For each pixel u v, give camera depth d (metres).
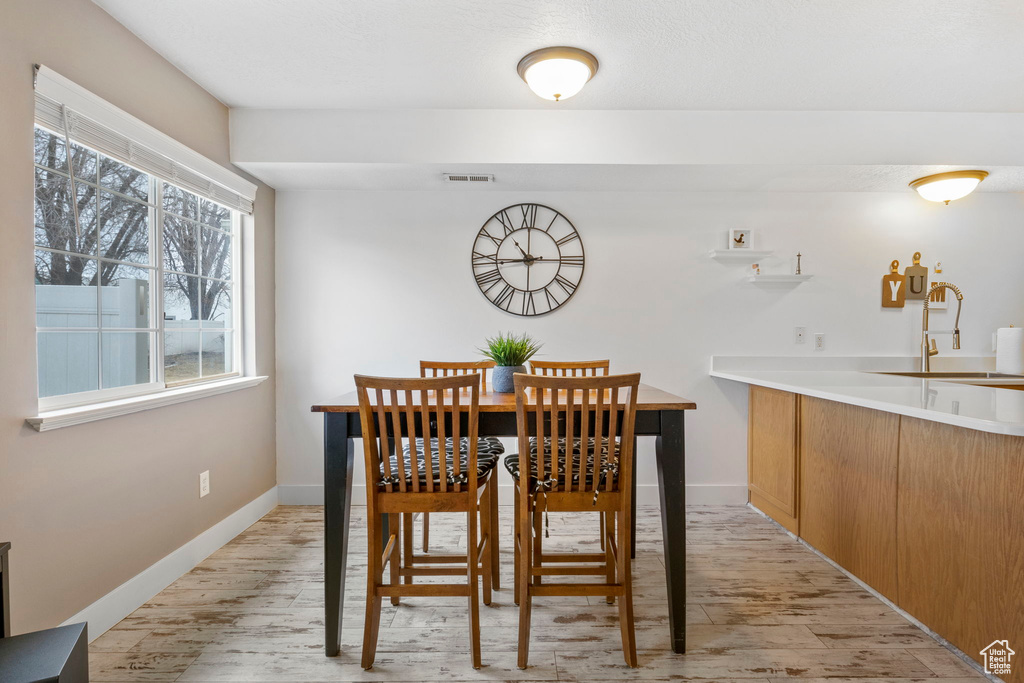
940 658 1.71
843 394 2.09
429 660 1.72
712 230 3.37
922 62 2.28
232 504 2.80
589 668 1.67
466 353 3.35
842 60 2.27
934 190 3.01
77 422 1.73
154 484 2.16
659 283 3.37
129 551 2.01
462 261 3.35
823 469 2.52
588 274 3.36
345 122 2.78
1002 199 3.38
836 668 1.67
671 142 2.79
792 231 3.37
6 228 1.50
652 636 1.85
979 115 2.80
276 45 2.16
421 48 2.19
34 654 1.09
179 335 2.47
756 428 3.24
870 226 3.37
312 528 2.92
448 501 1.71
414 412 1.82
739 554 2.56
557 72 2.21
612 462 1.72
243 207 2.92
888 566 2.06
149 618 1.97
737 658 1.72
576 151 2.79
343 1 1.87
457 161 2.78
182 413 2.35
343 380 3.34
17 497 1.54
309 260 3.33
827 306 3.38
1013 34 2.05
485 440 2.29
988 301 3.39
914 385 2.46
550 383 1.64
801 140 2.79
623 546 1.70
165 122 2.26
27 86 1.57
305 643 1.82
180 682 1.60
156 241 2.26
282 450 3.35
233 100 2.67
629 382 1.66
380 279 3.34
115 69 1.96
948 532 1.76
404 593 1.68
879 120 2.79
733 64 2.31
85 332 1.88
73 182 1.67
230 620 1.96
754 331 3.37
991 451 1.59
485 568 2.06
